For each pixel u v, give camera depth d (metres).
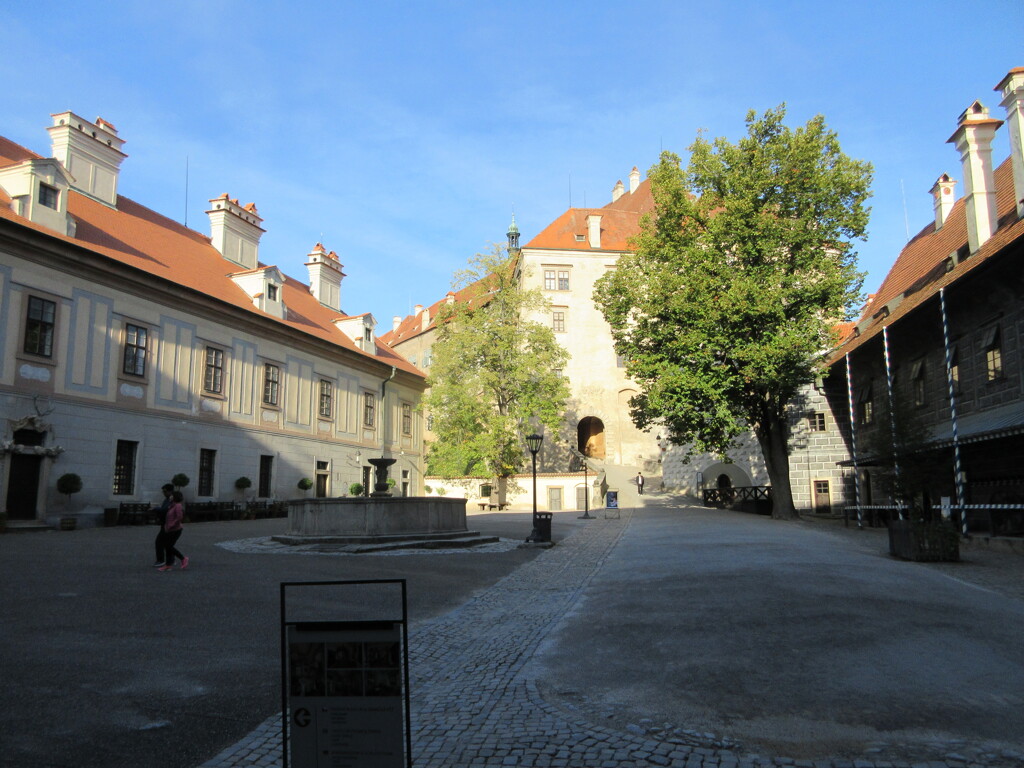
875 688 6.43
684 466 53.25
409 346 94.69
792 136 30.48
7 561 14.78
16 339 24.48
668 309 30.78
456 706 6.62
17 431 24.45
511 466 49.12
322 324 45.81
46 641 8.34
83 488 26.48
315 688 3.68
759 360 28.22
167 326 30.80
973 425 22.56
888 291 37.19
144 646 8.34
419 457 54.53
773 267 30.00
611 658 7.91
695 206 31.52
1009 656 7.45
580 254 62.22
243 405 35.16
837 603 9.90
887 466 17.47
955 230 31.77
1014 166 24.22
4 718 5.89
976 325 23.67
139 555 16.77
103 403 27.50
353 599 12.16
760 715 5.88
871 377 34.16
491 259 49.28
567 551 20.45
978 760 4.94
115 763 5.14
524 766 5.09
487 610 11.70
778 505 32.28
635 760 5.11
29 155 30.94
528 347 48.47
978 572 14.14
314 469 40.75
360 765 3.59
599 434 62.12
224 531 25.00
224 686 6.99
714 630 8.73
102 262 27.45
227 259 40.66
